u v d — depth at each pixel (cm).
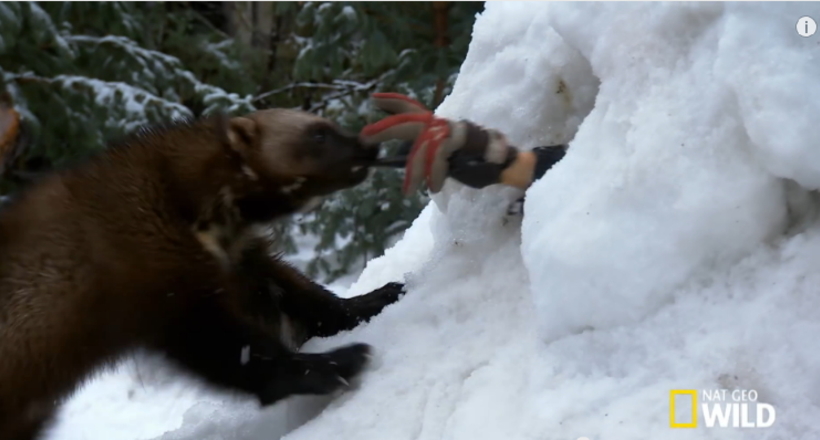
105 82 696
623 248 178
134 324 250
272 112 282
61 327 245
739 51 174
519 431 174
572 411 170
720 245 174
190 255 253
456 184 251
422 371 213
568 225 188
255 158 269
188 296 250
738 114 174
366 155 274
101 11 689
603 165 191
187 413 288
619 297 178
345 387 227
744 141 174
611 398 169
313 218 723
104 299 245
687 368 166
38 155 699
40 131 667
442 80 621
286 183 274
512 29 258
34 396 250
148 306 248
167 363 258
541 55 247
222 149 268
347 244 645
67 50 664
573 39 214
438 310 232
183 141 268
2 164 527
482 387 196
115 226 248
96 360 253
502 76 256
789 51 171
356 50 682
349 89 723
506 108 253
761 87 167
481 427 184
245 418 255
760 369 158
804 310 161
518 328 209
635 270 177
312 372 230
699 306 172
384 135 231
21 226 250
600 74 206
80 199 251
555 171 203
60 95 673
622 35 198
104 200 251
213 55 836
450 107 267
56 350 246
